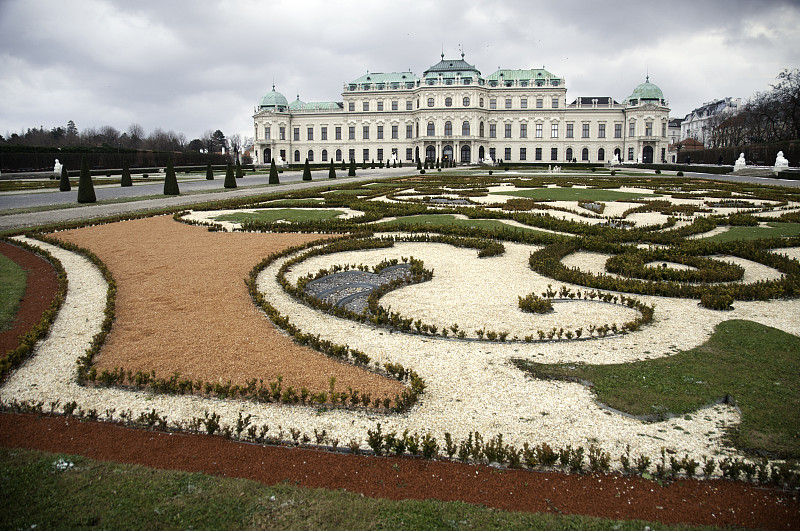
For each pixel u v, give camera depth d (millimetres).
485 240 24250
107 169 109500
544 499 7062
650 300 15719
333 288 16844
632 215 34438
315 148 160125
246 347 12016
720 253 22031
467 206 37562
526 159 151500
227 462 7840
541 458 7727
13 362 11078
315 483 7371
